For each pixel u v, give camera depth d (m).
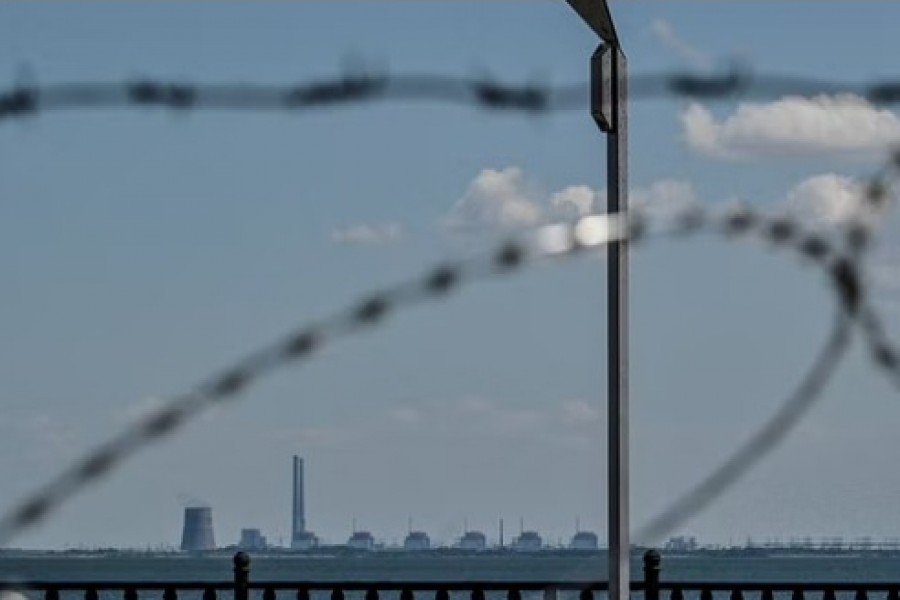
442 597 64.44
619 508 45.16
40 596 69.62
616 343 45.28
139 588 65.88
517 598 64.38
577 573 29.86
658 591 66.12
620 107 44.22
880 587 64.88
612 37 43.69
